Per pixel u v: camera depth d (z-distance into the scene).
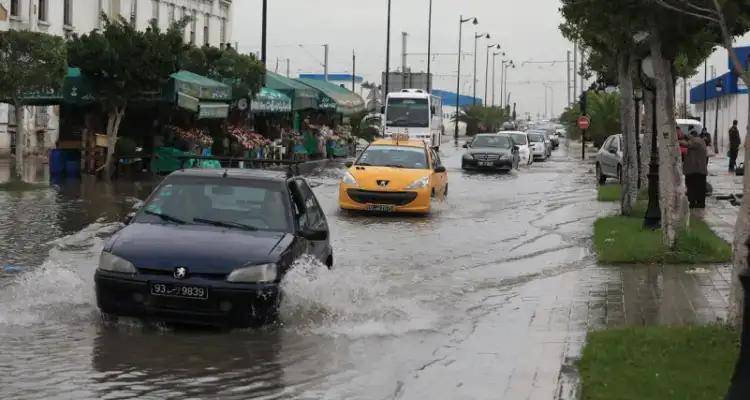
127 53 31.98
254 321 10.91
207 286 10.71
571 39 23.94
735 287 10.17
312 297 11.51
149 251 10.99
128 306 10.91
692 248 16.47
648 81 19.53
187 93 34.47
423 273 15.95
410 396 8.70
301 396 8.71
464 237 20.97
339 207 26.28
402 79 90.19
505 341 10.87
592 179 42.91
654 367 8.86
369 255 18.05
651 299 13.14
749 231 10.04
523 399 8.45
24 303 12.17
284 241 11.66
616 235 19.30
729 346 9.49
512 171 49.09
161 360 9.83
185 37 60.78
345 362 9.90
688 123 41.00
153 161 35.75
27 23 45.00
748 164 10.09
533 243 19.91
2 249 17.19
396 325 11.59
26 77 27.56
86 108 36.75
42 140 49.16
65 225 20.89
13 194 27.23
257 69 41.50
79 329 11.02
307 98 50.47
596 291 13.87
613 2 14.31
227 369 9.56
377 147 27.39
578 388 8.68
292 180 13.25
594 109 72.31
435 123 62.94
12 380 8.99
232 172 12.96
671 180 16.45
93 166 34.78
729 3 12.59
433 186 26.42
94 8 51.84
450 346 10.65
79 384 8.91
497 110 125.25
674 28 14.86
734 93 72.44
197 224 12.07
